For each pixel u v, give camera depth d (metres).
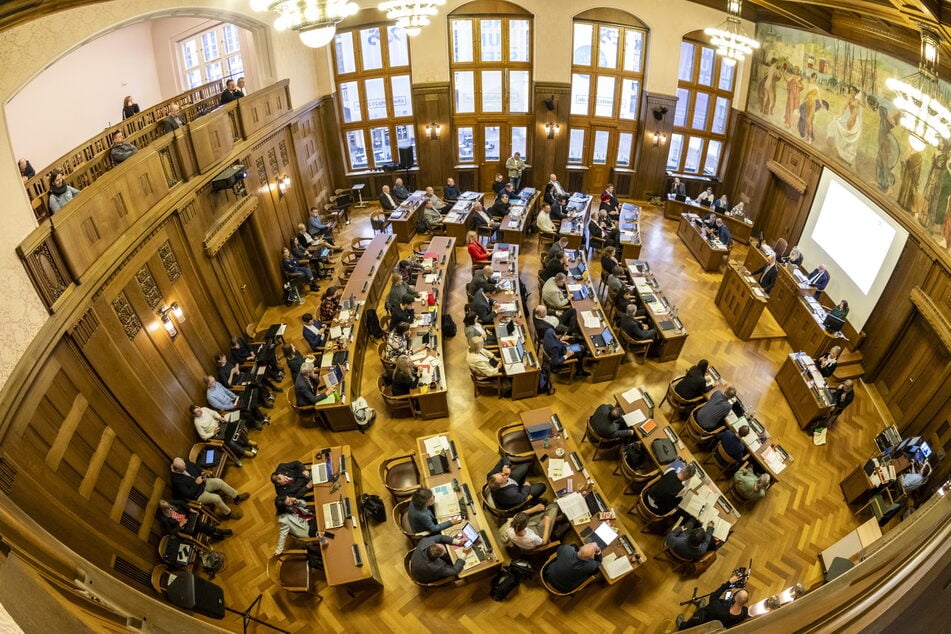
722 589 6.51
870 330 10.34
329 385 9.10
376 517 7.75
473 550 6.62
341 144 16.06
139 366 7.65
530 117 16.58
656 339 10.56
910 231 9.23
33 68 6.17
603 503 7.08
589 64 15.74
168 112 10.36
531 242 14.98
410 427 9.29
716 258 13.44
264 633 6.68
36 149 12.81
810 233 12.54
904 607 0.92
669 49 14.91
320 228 14.16
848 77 10.72
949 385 8.26
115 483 6.80
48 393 5.93
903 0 5.55
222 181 9.75
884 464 7.78
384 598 6.96
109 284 7.20
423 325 10.17
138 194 7.89
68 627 0.86
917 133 6.64
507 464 7.13
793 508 8.05
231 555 7.57
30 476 5.41
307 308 12.43
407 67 15.59
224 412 9.12
